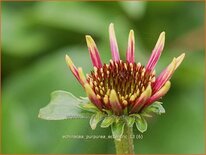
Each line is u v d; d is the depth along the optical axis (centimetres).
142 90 30
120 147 30
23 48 54
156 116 51
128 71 31
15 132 44
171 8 58
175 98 53
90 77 31
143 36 57
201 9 61
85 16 55
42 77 50
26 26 56
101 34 54
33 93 49
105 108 30
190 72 52
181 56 30
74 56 51
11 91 49
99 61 31
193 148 49
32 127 46
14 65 55
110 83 30
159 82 30
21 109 47
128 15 56
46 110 30
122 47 52
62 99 30
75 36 56
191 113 51
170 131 50
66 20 55
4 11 59
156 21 59
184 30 60
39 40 55
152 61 31
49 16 55
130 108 30
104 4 57
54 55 53
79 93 48
